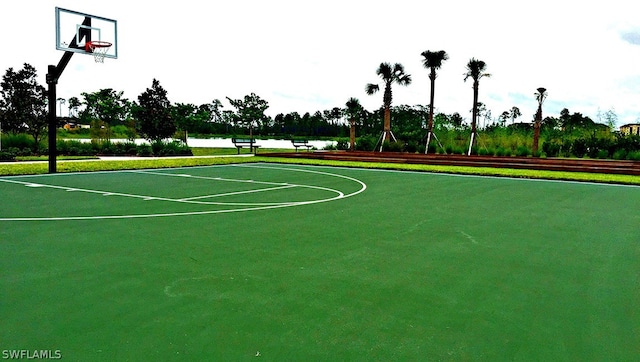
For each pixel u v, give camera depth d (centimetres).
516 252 577
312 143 4506
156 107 2952
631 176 1599
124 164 1820
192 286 436
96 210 833
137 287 431
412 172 1703
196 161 2062
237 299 404
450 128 3269
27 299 398
